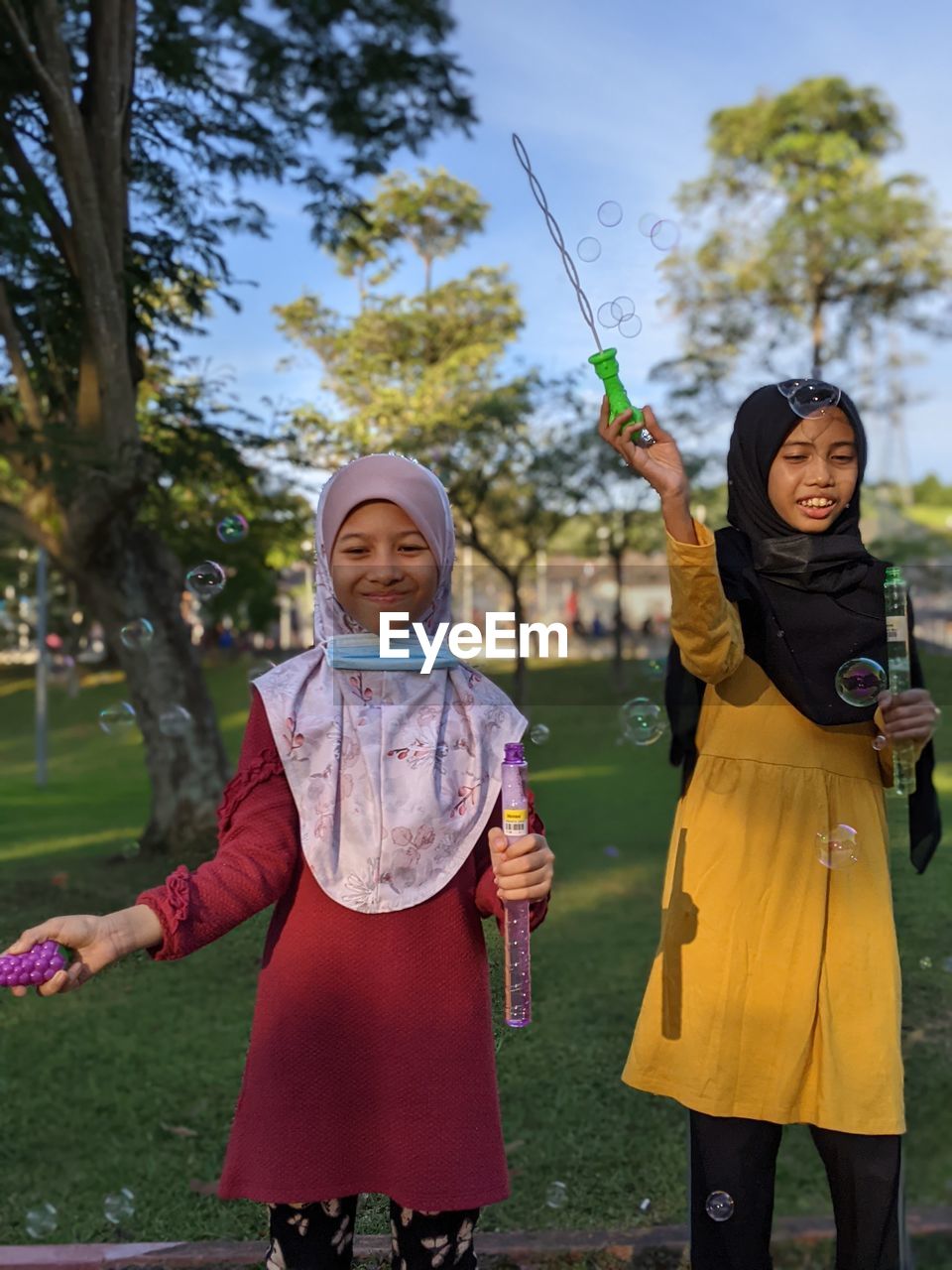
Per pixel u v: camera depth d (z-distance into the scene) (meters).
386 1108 1.36
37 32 5.43
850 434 1.71
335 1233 1.39
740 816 1.65
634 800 8.27
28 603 18.11
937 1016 2.79
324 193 6.75
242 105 6.36
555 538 13.77
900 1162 1.61
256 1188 1.34
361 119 6.55
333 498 1.48
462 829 1.43
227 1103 2.77
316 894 1.40
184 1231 2.14
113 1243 2.07
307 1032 1.37
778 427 1.71
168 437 6.64
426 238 15.63
